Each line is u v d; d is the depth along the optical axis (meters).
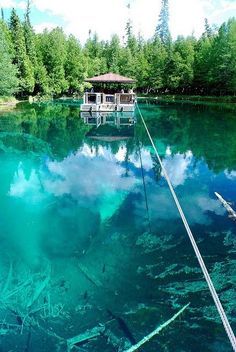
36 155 13.69
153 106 37.34
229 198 9.12
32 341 4.37
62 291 5.31
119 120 24.38
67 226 7.50
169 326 4.60
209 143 16.20
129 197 9.21
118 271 5.85
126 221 7.75
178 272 5.80
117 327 4.60
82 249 6.57
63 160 13.02
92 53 68.56
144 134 18.62
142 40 87.75
